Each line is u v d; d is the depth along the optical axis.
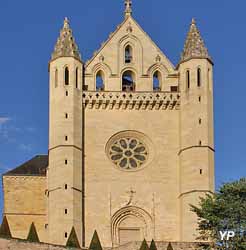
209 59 149.00
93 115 147.12
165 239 143.12
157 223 143.62
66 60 147.50
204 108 146.25
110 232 142.88
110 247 139.38
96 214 143.38
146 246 129.75
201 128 145.25
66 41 149.38
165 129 147.38
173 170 146.00
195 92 146.62
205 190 142.75
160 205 144.38
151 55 151.75
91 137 146.50
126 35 152.25
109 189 144.62
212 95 148.25
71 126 145.12
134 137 147.38
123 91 147.75
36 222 153.12
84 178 144.62
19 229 152.62
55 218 141.50
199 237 128.88
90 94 147.38
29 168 156.62
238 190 124.56
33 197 153.88
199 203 133.12
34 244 123.94
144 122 147.50
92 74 149.50
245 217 123.88
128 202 144.12
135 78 150.62
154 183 145.25
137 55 151.50
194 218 140.88
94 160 145.62
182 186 143.88
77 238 139.00
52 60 148.12
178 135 147.25
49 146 145.38
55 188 142.75
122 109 147.75
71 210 141.62
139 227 143.75
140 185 145.12
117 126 147.12
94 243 133.25
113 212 143.62
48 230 141.88
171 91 148.62
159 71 151.25
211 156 145.00
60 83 146.75
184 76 148.12
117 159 146.12
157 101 147.50
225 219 124.19
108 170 145.25
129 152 146.50
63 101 146.00
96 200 144.00
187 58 148.50
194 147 144.38
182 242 133.25
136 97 147.50
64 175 142.88
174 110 148.25
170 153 146.62
